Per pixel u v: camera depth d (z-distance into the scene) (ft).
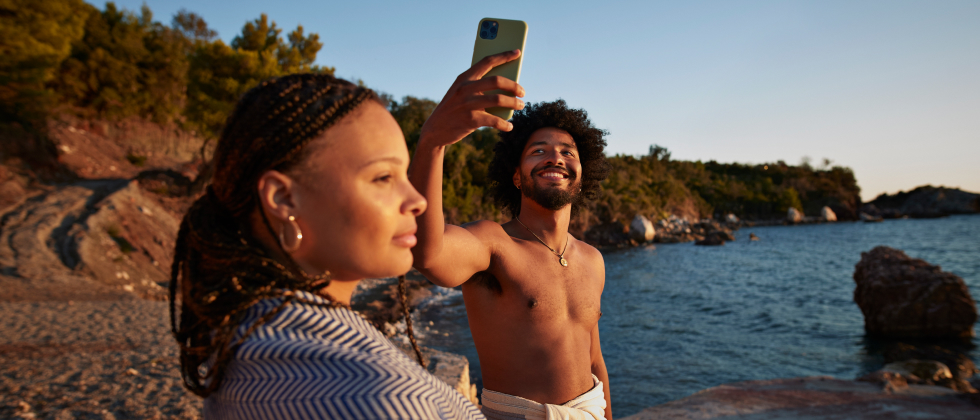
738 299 74.74
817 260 129.70
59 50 76.43
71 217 60.49
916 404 21.08
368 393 1.57
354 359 1.66
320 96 1.97
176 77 124.88
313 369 1.62
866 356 43.14
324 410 1.54
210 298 1.81
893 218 375.25
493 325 5.92
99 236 56.03
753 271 108.58
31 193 68.90
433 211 4.13
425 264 4.46
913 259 49.03
